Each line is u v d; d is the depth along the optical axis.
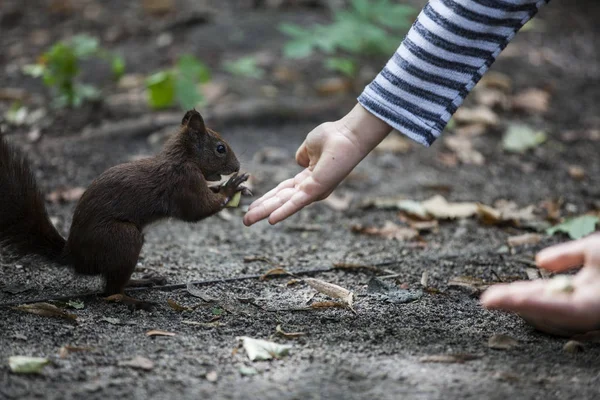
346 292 6.05
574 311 4.50
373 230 7.93
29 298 5.92
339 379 4.65
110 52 13.02
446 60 5.38
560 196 9.10
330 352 5.05
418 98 5.45
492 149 10.55
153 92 10.45
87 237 5.71
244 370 4.73
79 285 6.22
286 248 7.49
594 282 4.58
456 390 4.52
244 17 14.20
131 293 6.13
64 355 4.85
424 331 5.46
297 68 12.60
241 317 5.69
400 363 4.89
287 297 6.13
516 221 8.14
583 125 11.34
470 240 7.80
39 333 5.22
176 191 5.97
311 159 5.77
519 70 13.16
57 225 7.79
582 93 12.47
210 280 6.44
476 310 5.93
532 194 9.18
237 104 11.03
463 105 11.66
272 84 11.98
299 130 10.81
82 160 9.52
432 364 4.88
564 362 4.93
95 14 14.71
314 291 6.27
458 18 5.30
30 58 12.83
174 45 13.20
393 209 8.70
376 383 4.60
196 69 10.63
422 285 6.43
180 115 10.68
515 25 5.38
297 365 4.84
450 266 6.95
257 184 9.19
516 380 4.65
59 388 4.44
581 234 7.66
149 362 4.77
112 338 5.19
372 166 9.92
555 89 12.54
